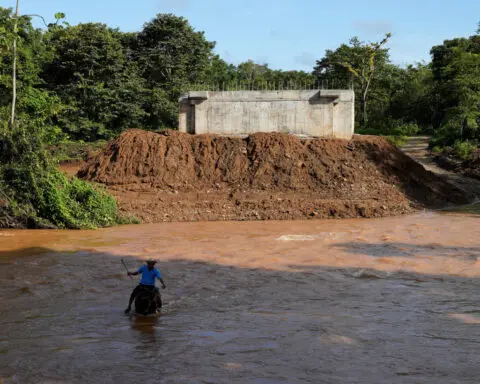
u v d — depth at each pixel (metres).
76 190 20.89
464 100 47.94
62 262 13.72
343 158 27.08
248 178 25.97
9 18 23.41
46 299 10.25
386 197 24.89
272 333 8.02
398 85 83.25
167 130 29.19
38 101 41.72
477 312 9.14
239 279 11.81
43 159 20.58
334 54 77.19
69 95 48.53
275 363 6.77
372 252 14.73
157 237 17.67
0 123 20.88
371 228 19.14
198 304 9.84
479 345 7.43
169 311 9.38
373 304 9.73
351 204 22.89
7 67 40.38
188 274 12.34
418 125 79.44
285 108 30.09
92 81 49.19
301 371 6.49
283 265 13.20
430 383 6.09
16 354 7.21
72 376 6.42
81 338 7.90
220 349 7.33
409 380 6.18
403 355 7.03
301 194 25.05
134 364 6.80
